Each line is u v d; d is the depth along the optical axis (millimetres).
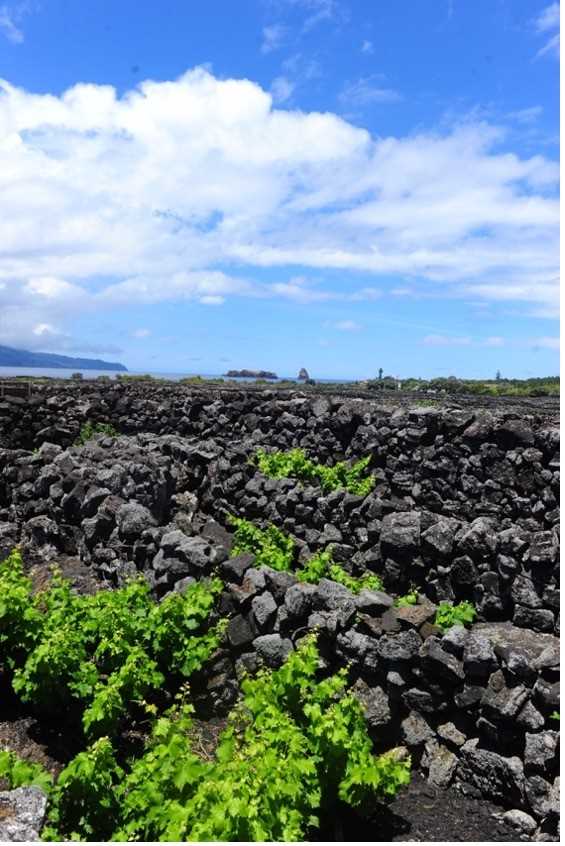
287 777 4633
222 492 12969
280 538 10750
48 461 12891
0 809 4012
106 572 9531
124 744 6367
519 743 5746
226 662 7180
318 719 5266
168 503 11328
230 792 4305
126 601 7488
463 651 6133
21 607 6832
